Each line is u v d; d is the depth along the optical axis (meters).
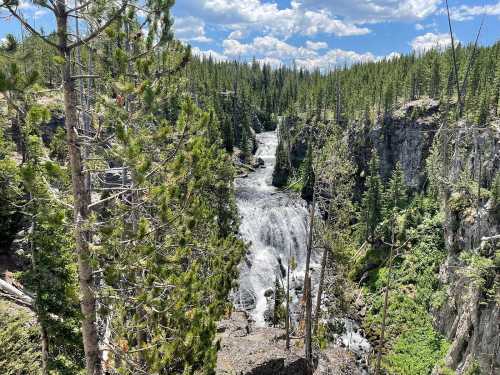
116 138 7.04
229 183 25.64
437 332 30.69
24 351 14.56
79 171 7.39
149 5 7.44
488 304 23.36
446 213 32.50
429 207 42.94
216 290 15.95
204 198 20.88
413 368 28.42
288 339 21.72
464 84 6.73
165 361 8.87
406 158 56.22
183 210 8.68
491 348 22.69
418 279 36.25
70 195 8.16
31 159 7.16
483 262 24.14
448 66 57.94
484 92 44.88
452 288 29.72
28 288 13.13
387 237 42.88
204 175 9.49
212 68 110.44
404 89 71.44
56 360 13.62
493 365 22.41
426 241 38.59
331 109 81.62
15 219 22.03
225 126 76.00
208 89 88.31
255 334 23.23
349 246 21.52
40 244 13.22
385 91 65.62
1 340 14.24
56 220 6.93
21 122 7.13
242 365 18.55
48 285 13.10
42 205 7.21
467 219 28.86
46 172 6.72
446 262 32.66
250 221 47.81
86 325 7.98
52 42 6.70
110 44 7.31
